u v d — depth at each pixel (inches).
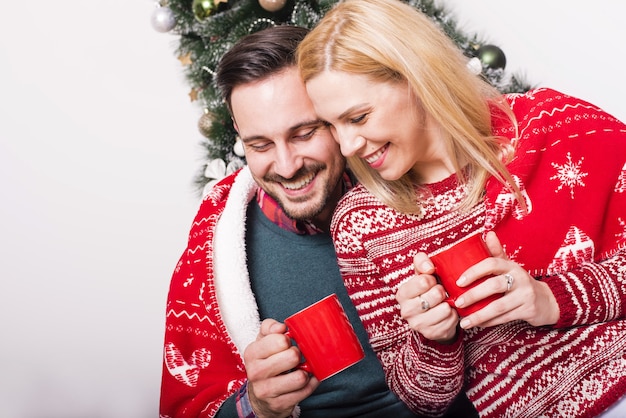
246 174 64.3
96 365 141.9
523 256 52.9
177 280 63.6
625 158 53.5
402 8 51.6
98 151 141.9
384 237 55.1
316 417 61.0
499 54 85.4
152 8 140.9
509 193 53.1
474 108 53.9
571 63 136.7
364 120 48.9
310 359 47.6
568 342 51.1
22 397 139.5
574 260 52.4
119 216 142.8
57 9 139.9
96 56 141.0
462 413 60.5
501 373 53.0
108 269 142.4
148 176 143.1
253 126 54.2
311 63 48.7
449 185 54.2
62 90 140.7
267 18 84.5
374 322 56.2
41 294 141.3
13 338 140.7
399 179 54.4
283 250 62.7
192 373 60.9
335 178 57.5
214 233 62.5
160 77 142.2
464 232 54.1
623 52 135.2
